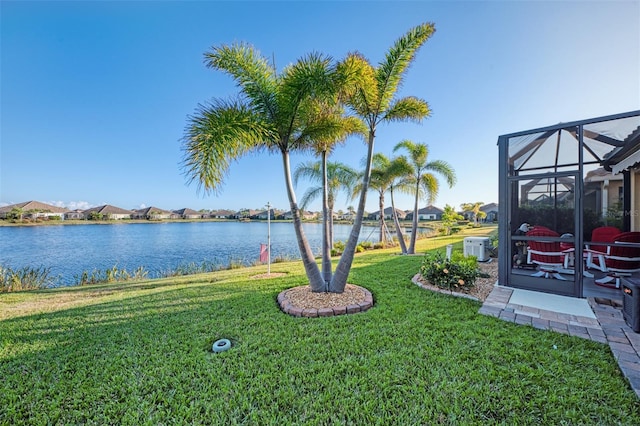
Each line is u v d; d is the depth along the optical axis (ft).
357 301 14.08
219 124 11.86
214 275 26.32
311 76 13.12
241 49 13.96
